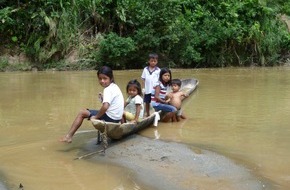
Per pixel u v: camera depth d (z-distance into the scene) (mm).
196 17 18344
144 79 7688
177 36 17016
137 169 4926
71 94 10289
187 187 4395
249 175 4746
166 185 4449
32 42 16547
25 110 8406
